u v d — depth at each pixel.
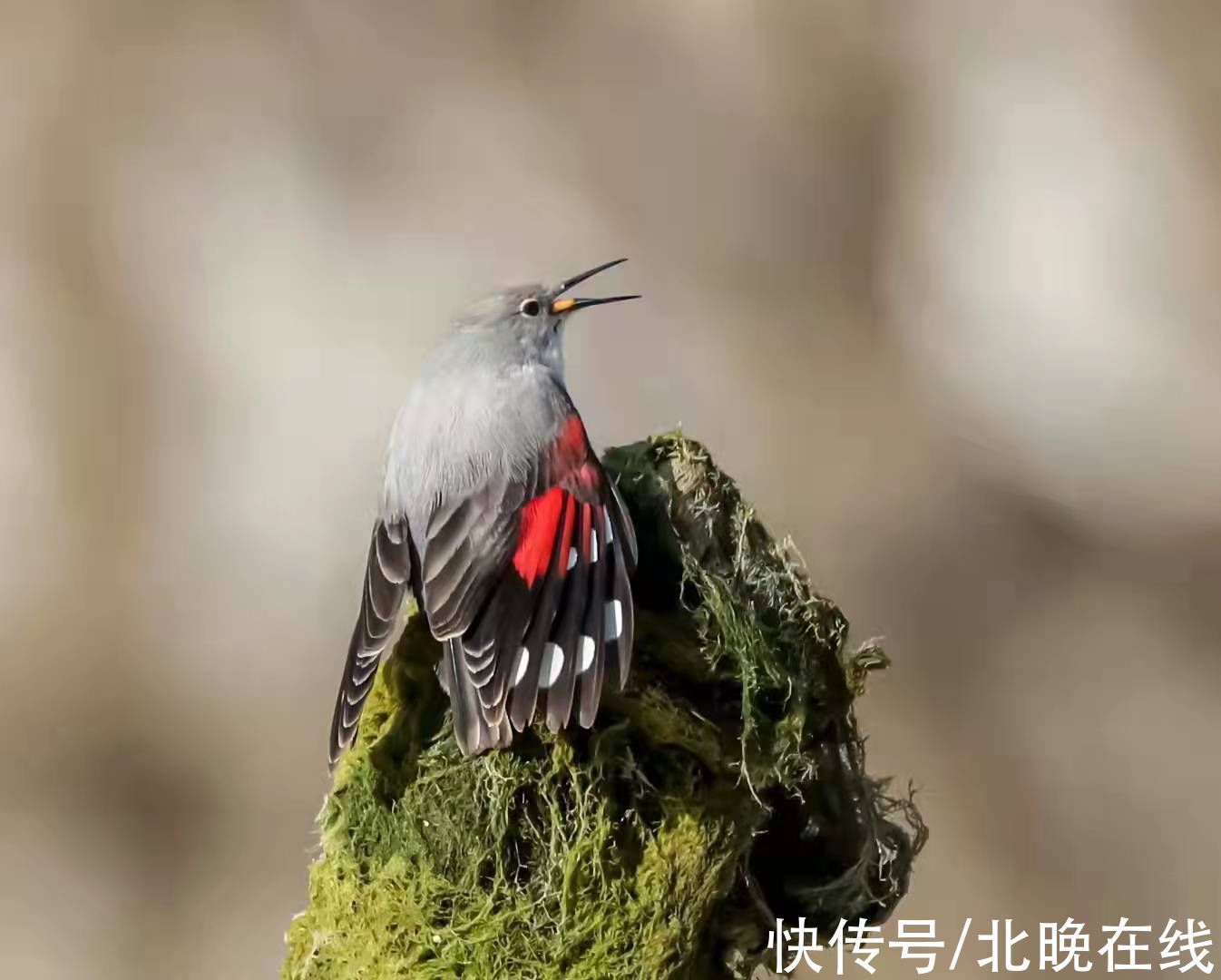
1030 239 15.21
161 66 15.61
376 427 14.52
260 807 14.07
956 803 13.22
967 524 14.80
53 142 15.44
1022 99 15.44
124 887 13.96
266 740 14.17
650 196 15.23
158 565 14.56
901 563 14.55
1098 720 13.77
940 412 15.23
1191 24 15.20
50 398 14.86
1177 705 13.83
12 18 15.98
